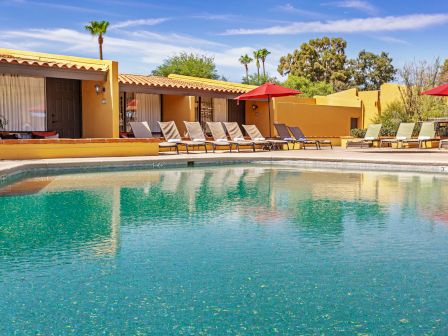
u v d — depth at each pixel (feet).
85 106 46.60
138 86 49.70
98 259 11.64
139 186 25.98
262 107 63.82
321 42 161.27
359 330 7.61
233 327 7.73
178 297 9.05
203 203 20.29
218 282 9.91
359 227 15.38
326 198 21.71
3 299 8.96
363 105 79.97
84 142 39.58
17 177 29.76
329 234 14.34
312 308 8.51
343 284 9.79
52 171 33.01
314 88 119.44
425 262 11.35
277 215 17.53
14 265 11.14
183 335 7.43
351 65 162.81
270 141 53.16
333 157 39.29
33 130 43.98
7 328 7.72
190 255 11.99
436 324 7.82
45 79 44.65
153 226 15.58
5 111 42.50
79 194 22.79
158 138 43.88
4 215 17.42
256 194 23.07
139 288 9.54
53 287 9.61
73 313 8.30
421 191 23.94
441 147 57.82
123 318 8.09
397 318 8.07
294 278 10.16
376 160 36.06
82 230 14.89
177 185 26.48
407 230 14.87
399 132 59.98
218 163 41.11
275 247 12.80
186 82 62.34
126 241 13.47
